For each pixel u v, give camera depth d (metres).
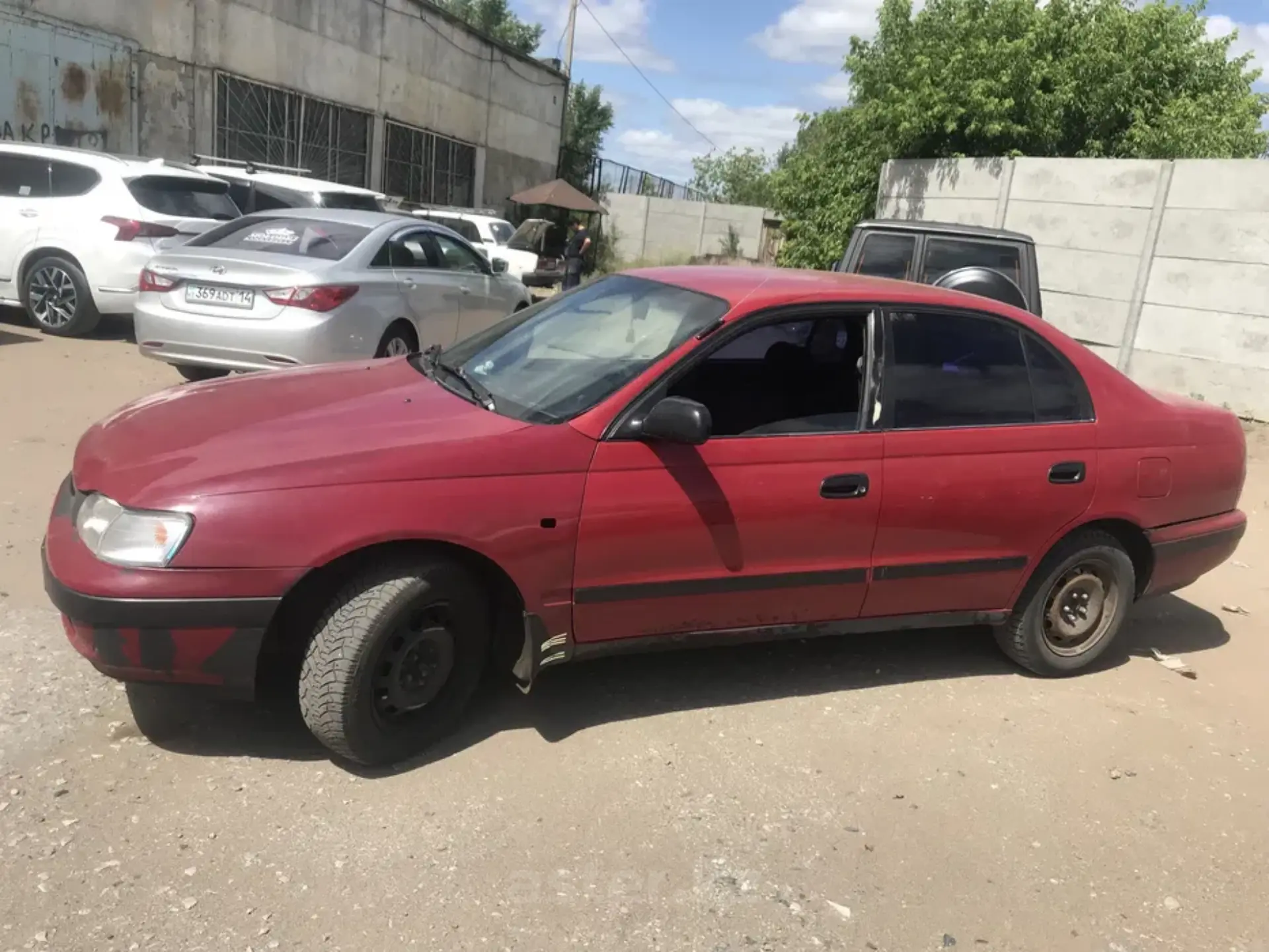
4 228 9.68
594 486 3.26
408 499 3.01
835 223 16.27
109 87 14.36
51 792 2.94
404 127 22.17
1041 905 2.91
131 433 3.28
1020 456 3.93
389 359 4.29
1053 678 4.40
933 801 3.37
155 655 2.90
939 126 14.44
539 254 20.61
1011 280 7.43
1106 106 14.77
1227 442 4.52
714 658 4.28
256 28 17.05
